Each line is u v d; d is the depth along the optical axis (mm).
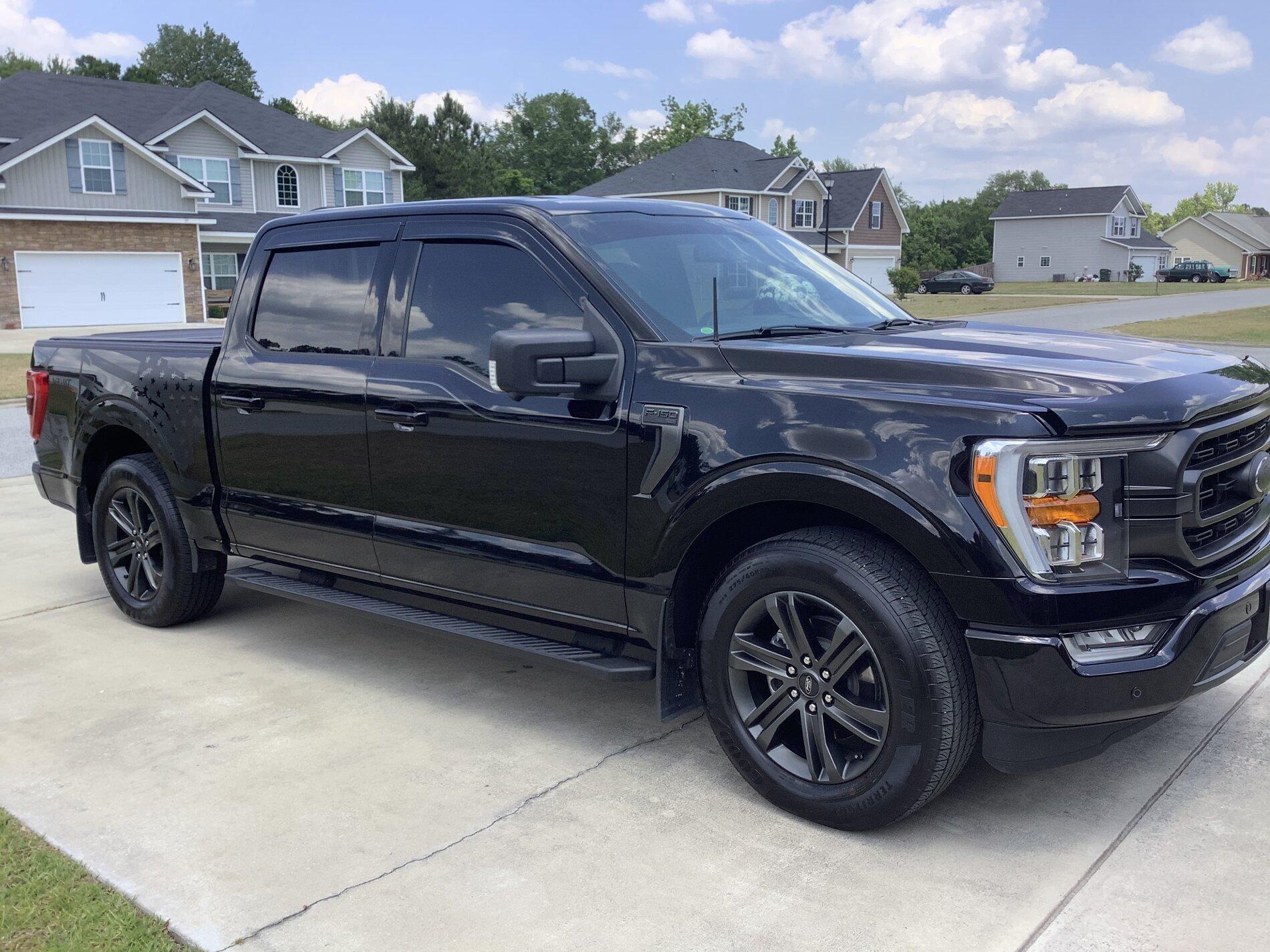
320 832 3137
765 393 3031
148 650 4828
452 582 3842
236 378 4422
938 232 97688
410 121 64125
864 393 2891
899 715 2848
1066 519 2654
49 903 2781
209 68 88875
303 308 4297
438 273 3852
